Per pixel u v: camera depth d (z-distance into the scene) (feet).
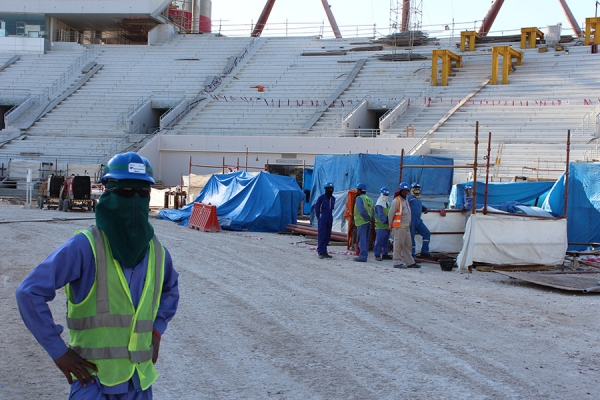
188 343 24.90
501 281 41.93
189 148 130.00
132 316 11.45
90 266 11.26
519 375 21.61
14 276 39.37
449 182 67.26
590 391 20.22
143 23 190.90
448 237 52.95
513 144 109.19
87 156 132.98
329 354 23.65
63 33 194.08
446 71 141.38
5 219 77.97
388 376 21.22
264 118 140.36
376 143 116.26
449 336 26.50
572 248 58.23
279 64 165.78
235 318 29.01
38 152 136.36
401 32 171.94
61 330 11.21
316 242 63.31
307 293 35.24
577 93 127.03
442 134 120.26
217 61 172.04
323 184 74.13
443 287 38.60
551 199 60.29
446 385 20.40
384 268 46.62
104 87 162.61
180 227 76.43
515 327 28.45
